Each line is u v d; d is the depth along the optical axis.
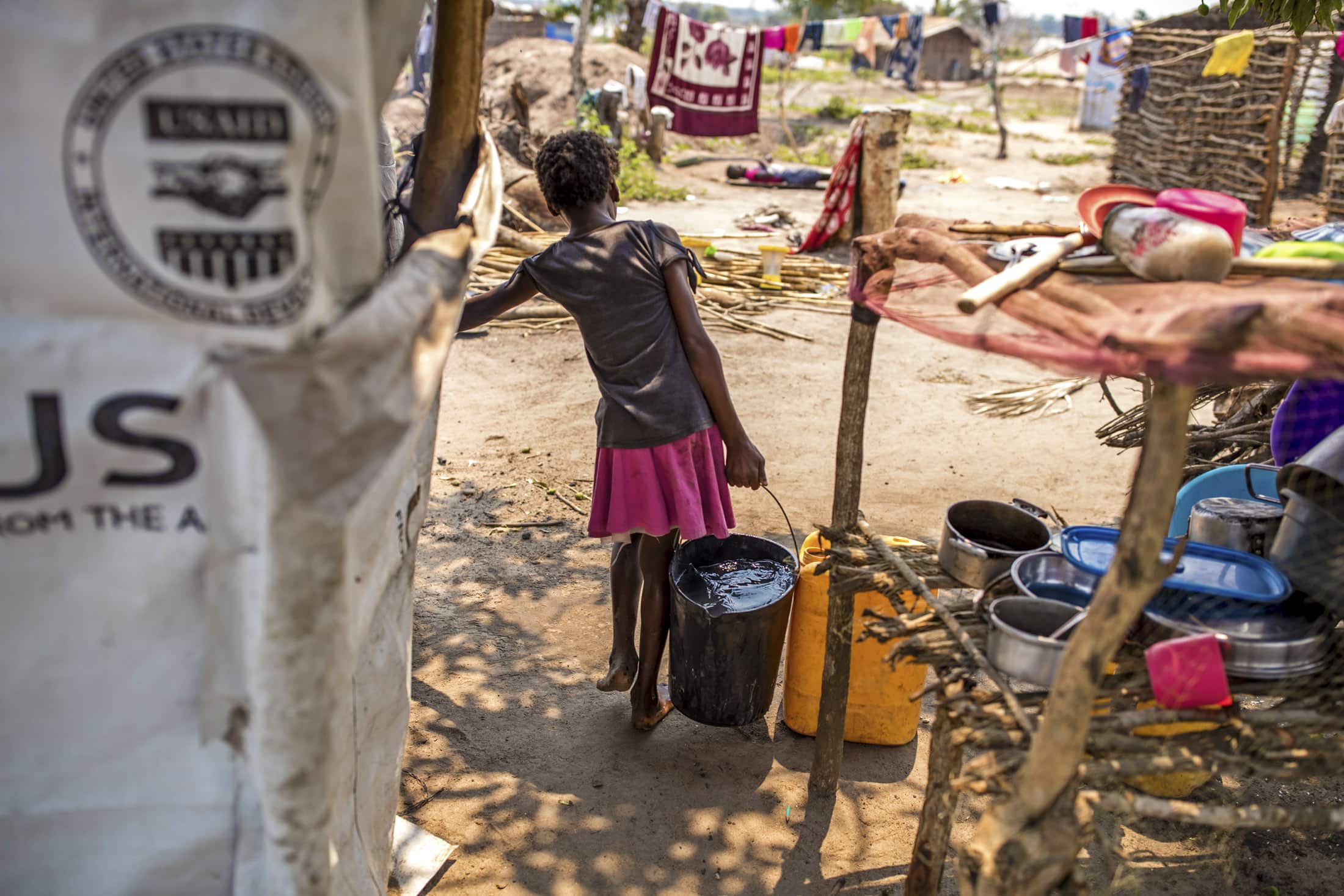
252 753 1.38
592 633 3.99
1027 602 2.09
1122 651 2.11
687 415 2.91
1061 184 17.11
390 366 1.35
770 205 13.50
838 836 2.92
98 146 1.07
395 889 2.65
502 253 9.43
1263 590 2.15
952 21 41.19
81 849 1.39
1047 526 2.58
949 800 2.23
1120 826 2.92
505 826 2.93
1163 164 14.27
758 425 6.16
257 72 1.09
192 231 1.13
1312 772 1.92
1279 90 12.12
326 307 1.27
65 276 1.12
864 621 2.36
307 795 1.39
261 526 1.26
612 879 2.74
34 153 1.06
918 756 3.28
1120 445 4.15
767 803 3.04
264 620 1.30
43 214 1.08
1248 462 3.73
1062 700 1.68
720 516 3.06
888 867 2.80
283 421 1.23
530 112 17.77
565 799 3.04
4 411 1.15
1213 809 1.84
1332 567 2.05
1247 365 1.44
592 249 2.86
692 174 16.75
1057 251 1.92
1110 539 2.41
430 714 3.44
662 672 3.76
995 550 2.38
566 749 3.29
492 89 18.39
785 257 10.04
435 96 2.05
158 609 1.29
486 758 3.23
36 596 1.24
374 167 1.33
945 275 2.36
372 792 2.00
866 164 10.05
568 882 2.73
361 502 1.33
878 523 4.90
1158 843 2.86
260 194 1.13
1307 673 1.98
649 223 2.94
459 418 6.20
